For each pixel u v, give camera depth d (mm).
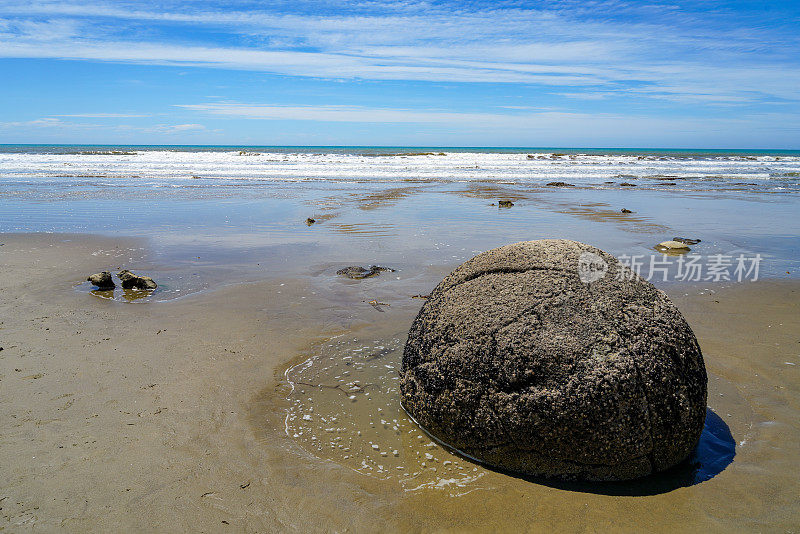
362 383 4648
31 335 5609
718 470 3469
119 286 7555
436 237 11531
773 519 3016
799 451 3662
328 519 3014
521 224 13328
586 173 32469
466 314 3619
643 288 3611
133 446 3627
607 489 3277
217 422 3973
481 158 48688
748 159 54031
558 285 3512
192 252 9859
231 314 6387
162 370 4824
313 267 8797
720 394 4484
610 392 3164
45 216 13891
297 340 5609
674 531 2939
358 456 3602
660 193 21453
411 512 3088
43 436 3707
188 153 53125
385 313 6496
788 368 4949
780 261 9484
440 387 3639
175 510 3037
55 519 2930
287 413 4141
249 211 15203
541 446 3312
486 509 3113
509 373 3344
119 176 26609
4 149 84062
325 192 20297
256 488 3252
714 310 6660
